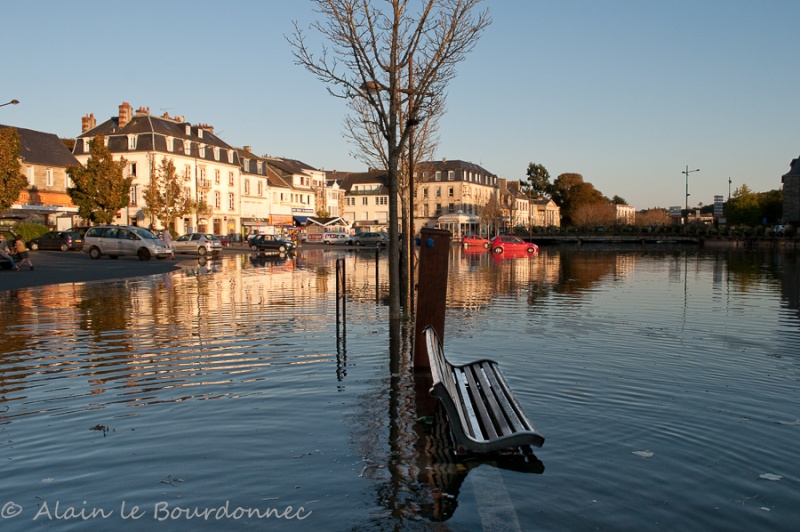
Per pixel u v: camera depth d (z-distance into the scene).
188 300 16.14
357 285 20.77
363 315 13.29
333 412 6.27
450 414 4.96
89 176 51.53
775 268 30.78
